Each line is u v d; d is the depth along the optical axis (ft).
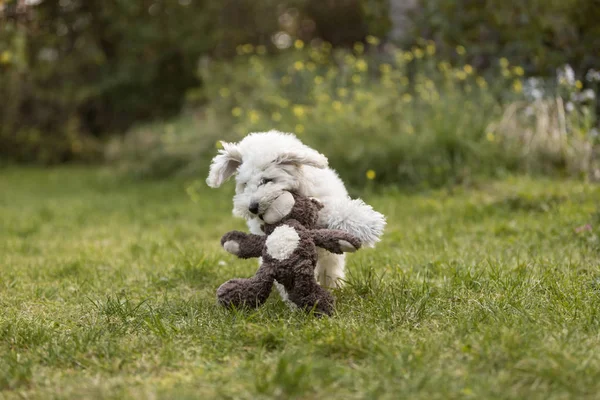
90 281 9.02
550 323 6.72
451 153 14.96
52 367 6.33
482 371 5.92
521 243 9.80
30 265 9.96
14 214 16.05
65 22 32.40
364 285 8.00
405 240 10.50
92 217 15.31
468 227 11.11
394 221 11.94
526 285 7.77
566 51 16.01
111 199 18.90
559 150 14.03
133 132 26.25
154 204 17.43
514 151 14.48
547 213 11.32
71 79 33.60
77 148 32.78
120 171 24.44
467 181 13.92
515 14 16.83
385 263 9.25
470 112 15.61
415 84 17.84
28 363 6.28
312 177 7.53
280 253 7.13
